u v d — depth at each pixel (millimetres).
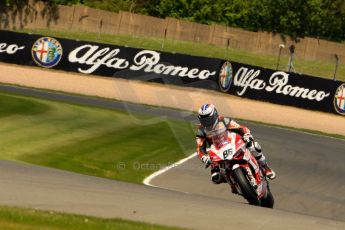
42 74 124750
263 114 114125
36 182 35719
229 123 41125
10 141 65375
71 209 30016
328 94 118062
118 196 34531
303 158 75375
